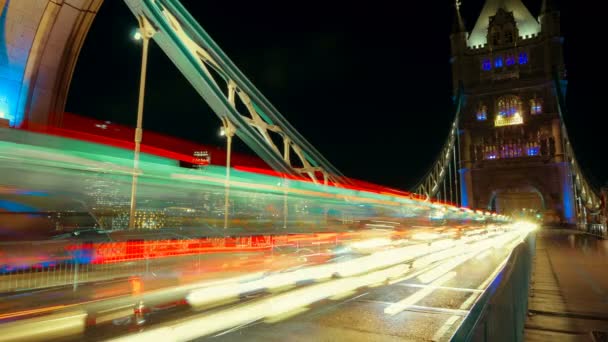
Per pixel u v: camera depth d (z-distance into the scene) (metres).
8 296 6.87
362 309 7.85
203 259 10.64
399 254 17.45
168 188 14.64
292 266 12.25
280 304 8.09
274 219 20.02
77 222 8.95
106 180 11.67
